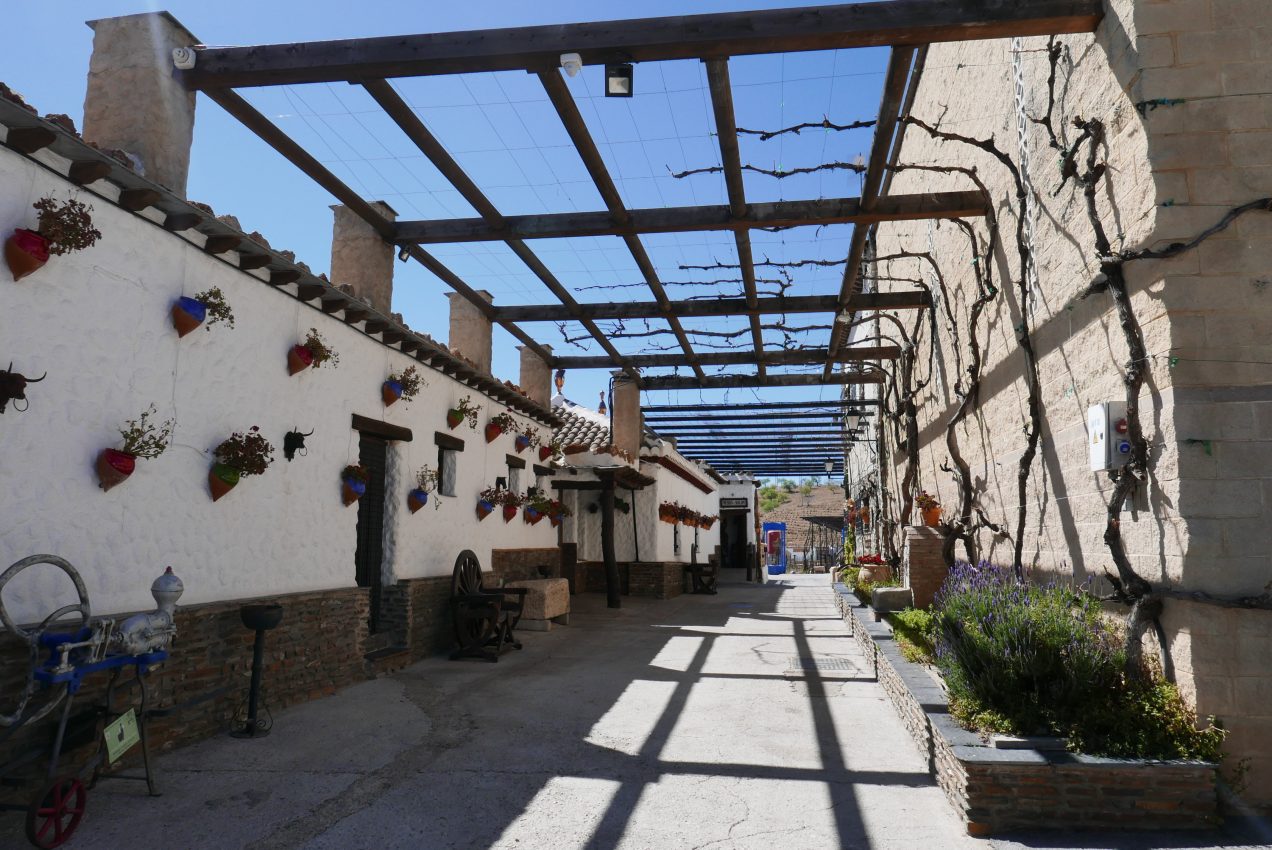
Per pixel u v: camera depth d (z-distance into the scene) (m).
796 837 3.84
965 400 7.85
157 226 5.12
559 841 3.81
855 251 8.25
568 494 16.89
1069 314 5.27
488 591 9.84
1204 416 4.07
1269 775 3.86
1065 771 3.85
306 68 5.39
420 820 4.06
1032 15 4.79
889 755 5.17
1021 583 5.80
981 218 7.21
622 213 7.29
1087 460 5.02
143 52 5.54
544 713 6.32
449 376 10.03
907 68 5.27
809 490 56.12
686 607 14.83
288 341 6.60
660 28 5.11
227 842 3.77
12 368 4.11
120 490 4.80
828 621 12.45
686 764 5.00
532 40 5.20
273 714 6.11
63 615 4.30
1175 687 4.11
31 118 3.95
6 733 3.67
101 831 3.87
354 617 7.36
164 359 5.19
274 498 6.38
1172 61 4.31
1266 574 3.94
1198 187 4.22
